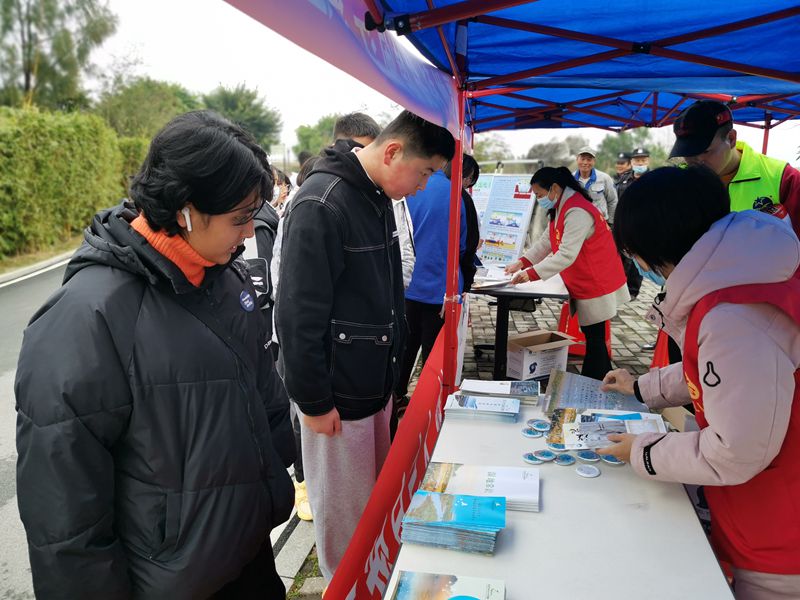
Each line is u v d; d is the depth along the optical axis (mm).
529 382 1791
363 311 1699
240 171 961
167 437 1035
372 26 944
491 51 2268
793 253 953
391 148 1617
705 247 990
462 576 949
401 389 3412
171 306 1052
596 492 1226
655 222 1043
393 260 1828
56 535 935
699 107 2291
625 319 5852
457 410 1604
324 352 1645
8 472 3141
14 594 2223
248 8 445
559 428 1498
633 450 1200
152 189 941
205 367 1069
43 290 8023
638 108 5203
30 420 924
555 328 5523
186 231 1010
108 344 964
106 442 986
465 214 3188
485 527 1038
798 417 985
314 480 1850
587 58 2055
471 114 4500
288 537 2395
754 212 1023
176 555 1074
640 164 6469
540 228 5969
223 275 1224
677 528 1105
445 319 2307
